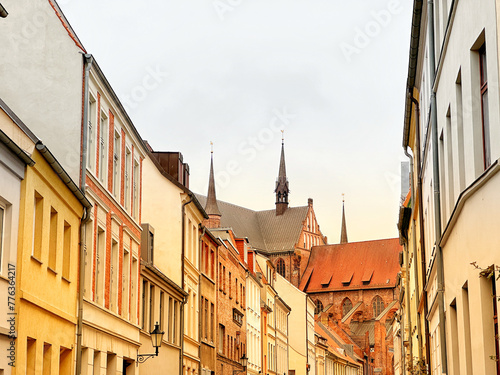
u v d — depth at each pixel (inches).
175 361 1630.2
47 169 821.2
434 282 1024.9
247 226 7081.7
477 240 612.1
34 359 797.9
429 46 886.4
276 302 3425.2
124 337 1226.6
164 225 1706.4
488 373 593.9
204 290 2021.4
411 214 1685.5
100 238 1117.1
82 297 989.2
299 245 6998.0
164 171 1728.6
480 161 637.3
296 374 3855.8
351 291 6648.6
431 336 1151.6
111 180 1169.4
